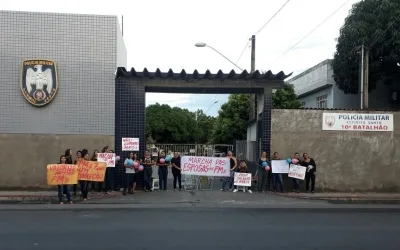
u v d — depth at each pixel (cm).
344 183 1795
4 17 1678
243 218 1166
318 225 1064
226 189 1836
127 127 1738
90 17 1720
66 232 949
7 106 1688
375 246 830
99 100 1725
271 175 1772
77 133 1716
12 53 1683
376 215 1255
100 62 1727
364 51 2445
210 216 1196
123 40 2102
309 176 1734
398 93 2909
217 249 790
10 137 1691
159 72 1705
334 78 2878
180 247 803
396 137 1820
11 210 1305
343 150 1802
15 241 854
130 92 1744
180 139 6300
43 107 1703
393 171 1814
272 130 1783
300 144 1788
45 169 1700
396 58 2509
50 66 1695
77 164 1516
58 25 1703
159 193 1681
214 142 4175
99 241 855
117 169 1727
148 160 1742
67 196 1467
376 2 2636
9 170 1689
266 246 819
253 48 2473
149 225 1043
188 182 1888
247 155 2158
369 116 1808
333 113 1800
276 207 1398
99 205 1411
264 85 1781
